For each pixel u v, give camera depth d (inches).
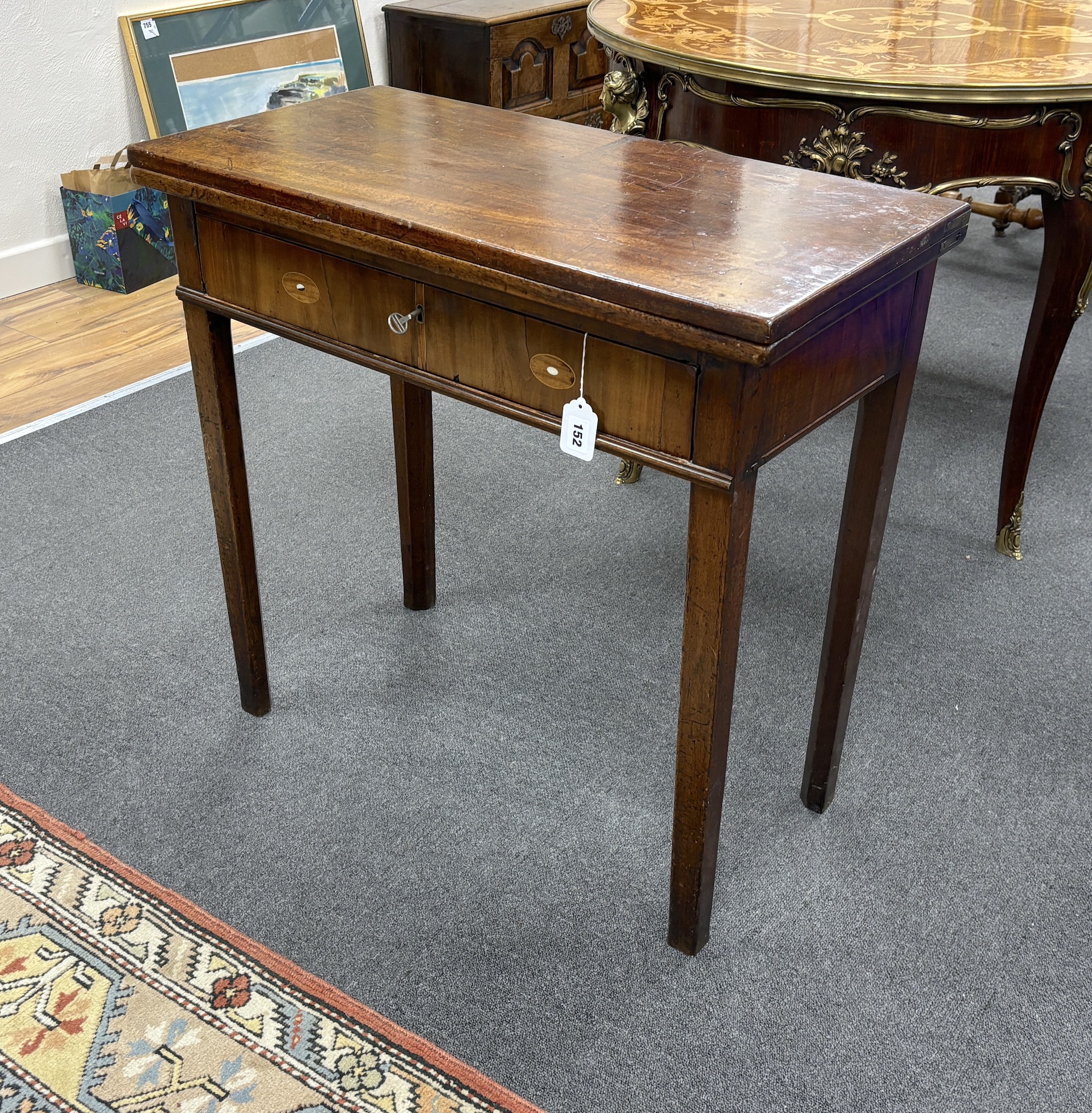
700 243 54.0
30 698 85.3
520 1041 61.8
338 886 71.1
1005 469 100.7
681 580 101.0
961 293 156.9
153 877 71.2
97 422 122.7
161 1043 60.7
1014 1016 63.6
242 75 166.2
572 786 79.1
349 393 131.0
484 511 110.0
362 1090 58.6
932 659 91.6
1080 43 92.6
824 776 75.8
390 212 56.9
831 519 110.0
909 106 81.8
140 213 152.6
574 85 192.9
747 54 86.4
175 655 90.1
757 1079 60.1
